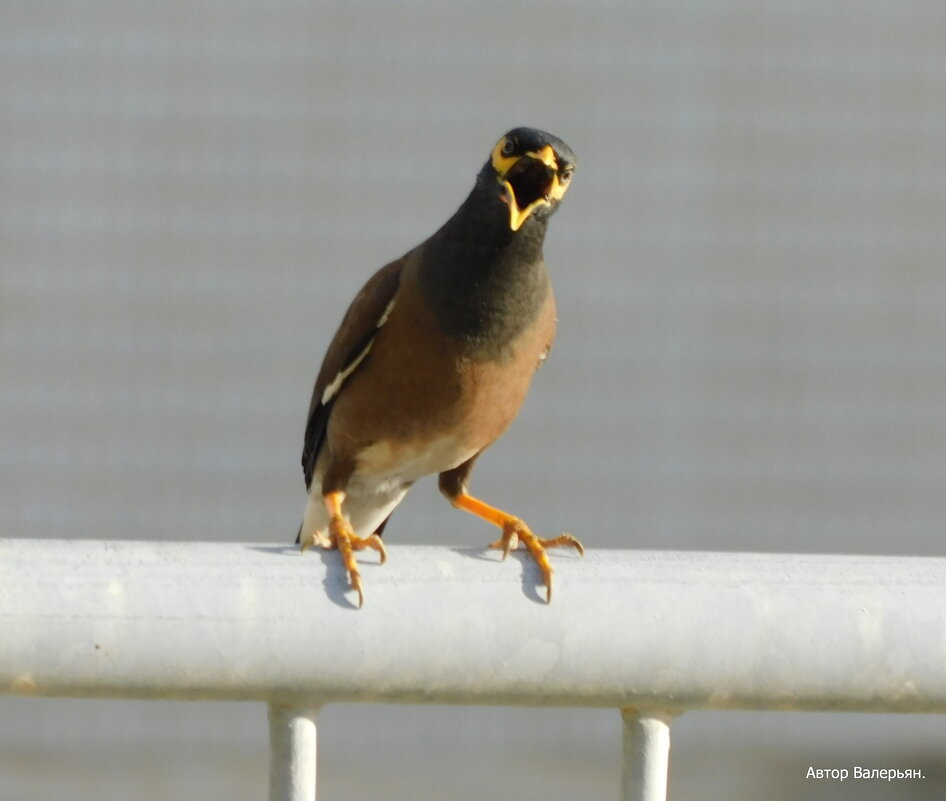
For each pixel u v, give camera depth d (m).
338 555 4.03
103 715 12.20
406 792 12.20
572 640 4.00
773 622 4.04
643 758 4.12
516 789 12.27
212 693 3.90
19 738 12.12
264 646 3.88
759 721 12.45
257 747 12.31
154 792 12.12
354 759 12.27
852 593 4.07
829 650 4.05
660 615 4.02
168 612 3.83
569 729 12.35
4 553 3.87
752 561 4.17
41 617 3.79
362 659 3.92
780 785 12.38
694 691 4.05
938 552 13.23
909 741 12.46
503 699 4.04
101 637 3.81
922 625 4.07
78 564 3.86
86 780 12.12
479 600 3.99
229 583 3.89
